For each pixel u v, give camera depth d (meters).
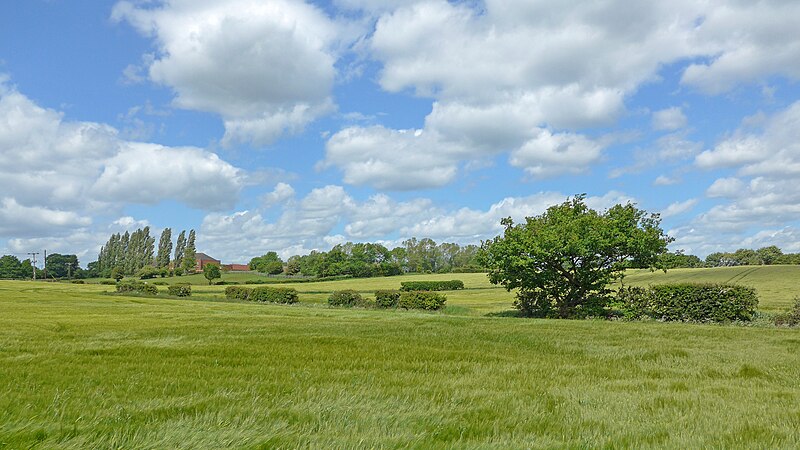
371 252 150.88
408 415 7.28
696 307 28.86
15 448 5.53
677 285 29.92
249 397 8.46
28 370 10.93
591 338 19.22
